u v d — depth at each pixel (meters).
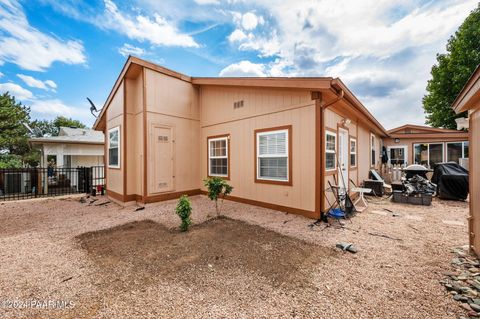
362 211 5.42
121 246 3.36
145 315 1.84
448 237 3.67
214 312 1.87
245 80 5.63
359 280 2.36
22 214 5.61
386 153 12.77
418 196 6.32
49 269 2.65
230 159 6.66
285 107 5.23
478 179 2.80
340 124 6.00
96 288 2.24
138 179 6.48
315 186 4.68
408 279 2.37
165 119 6.67
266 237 3.69
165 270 2.60
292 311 1.87
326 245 3.34
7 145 16.41
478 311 1.86
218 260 2.85
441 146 11.57
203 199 7.05
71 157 12.52
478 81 2.29
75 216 5.37
